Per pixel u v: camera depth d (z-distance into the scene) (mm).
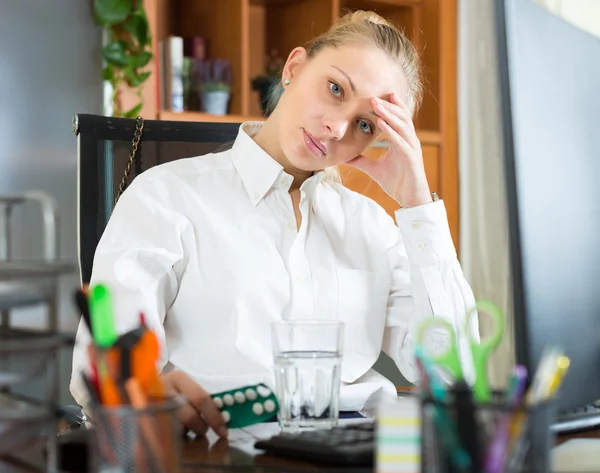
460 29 3721
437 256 1473
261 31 3629
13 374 728
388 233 1619
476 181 3721
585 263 1111
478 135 3711
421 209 1476
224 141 1716
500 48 1005
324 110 1419
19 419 738
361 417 1225
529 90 1029
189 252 1453
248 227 1481
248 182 1502
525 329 983
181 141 1697
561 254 1058
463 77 3723
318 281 1513
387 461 708
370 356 1536
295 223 1517
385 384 1482
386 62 1465
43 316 752
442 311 1465
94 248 1610
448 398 702
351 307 1527
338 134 1408
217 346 1420
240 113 3289
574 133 1110
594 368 1112
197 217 1467
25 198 1035
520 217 990
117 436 716
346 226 1589
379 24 1525
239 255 1454
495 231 3676
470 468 682
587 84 1151
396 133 1487
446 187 3723
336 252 1564
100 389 742
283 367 1037
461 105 3721
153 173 1513
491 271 3686
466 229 3719
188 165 1536
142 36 2982
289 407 1038
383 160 1579
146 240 1428
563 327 1045
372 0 3621
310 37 3523
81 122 1636
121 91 2975
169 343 1436
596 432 1098
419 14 3762
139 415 712
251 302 1442
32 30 2828
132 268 1366
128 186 1600
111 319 761
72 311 2521
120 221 1445
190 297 1435
